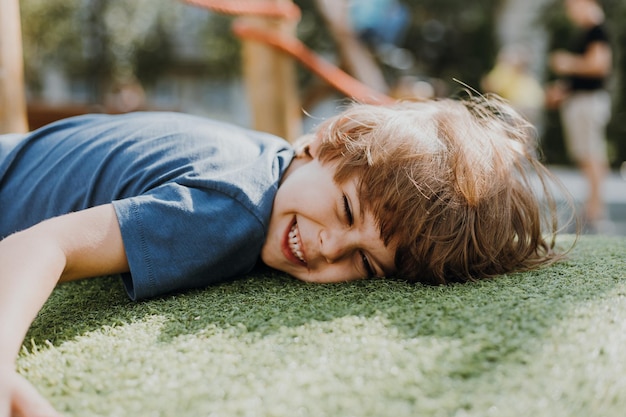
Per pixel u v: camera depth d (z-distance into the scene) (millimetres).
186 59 15891
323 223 1221
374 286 1217
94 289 1277
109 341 939
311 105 4355
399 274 1275
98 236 1069
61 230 1025
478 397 712
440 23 13172
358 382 755
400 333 903
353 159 1255
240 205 1215
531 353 810
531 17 13172
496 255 1322
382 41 4289
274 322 981
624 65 11805
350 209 1216
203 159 1289
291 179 1293
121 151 1335
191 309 1082
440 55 13305
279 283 1269
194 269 1167
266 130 2732
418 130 1321
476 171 1309
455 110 1475
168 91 16984
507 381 745
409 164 1257
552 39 12805
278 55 2688
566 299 1026
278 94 2715
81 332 989
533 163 1600
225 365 827
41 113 2799
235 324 985
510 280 1231
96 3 12336
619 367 777
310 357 837
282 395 733
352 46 4035
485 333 873
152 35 14148
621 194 6258
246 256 1253
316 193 1235
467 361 793
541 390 727
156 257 1125
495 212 1323
